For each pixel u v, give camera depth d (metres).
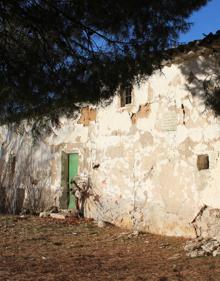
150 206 11.33
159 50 7.80
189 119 10.41
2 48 7.44
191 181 10.20
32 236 11.20
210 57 9.95
